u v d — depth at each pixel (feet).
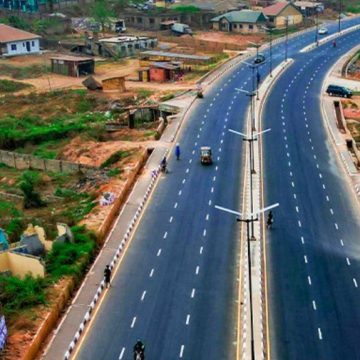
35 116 419.74
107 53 600.39
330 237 238.27
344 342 177.78
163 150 331.36
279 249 229.45
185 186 285.23
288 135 348.38
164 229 245.65
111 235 241.35
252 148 309.01
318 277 211.41
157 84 486.79
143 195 276.41
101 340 179.83
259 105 401.90
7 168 344.08
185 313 192.03
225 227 245.45
